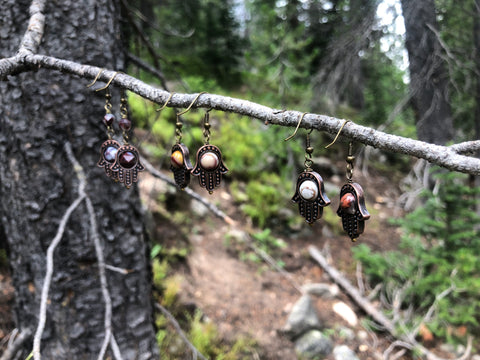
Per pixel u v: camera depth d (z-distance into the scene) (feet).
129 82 4.56
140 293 8.07
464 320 11.59
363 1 12.85
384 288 14.58
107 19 7.07
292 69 16.71
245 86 24.90
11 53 6.53
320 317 13.55
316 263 16.83
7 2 6.45
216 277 14.65
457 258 11.97
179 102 4.28
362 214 4.09
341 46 13.74
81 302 7.38
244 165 20.68
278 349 11.82
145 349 8.20
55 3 6.51
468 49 12.16
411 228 12.82
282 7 17.26
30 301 7.61
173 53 26.68
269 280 15.24
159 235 14.94
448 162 3.17
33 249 7.22
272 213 18.70
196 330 11.04
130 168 5.23
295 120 3.77
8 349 7.30
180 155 4.85
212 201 18.52
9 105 6.70
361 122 14.25
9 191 7.13
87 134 6.95
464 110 13.00
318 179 4.31
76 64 4.72
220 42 24.97
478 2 11.31
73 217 7.06
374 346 12.47
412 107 13.14
